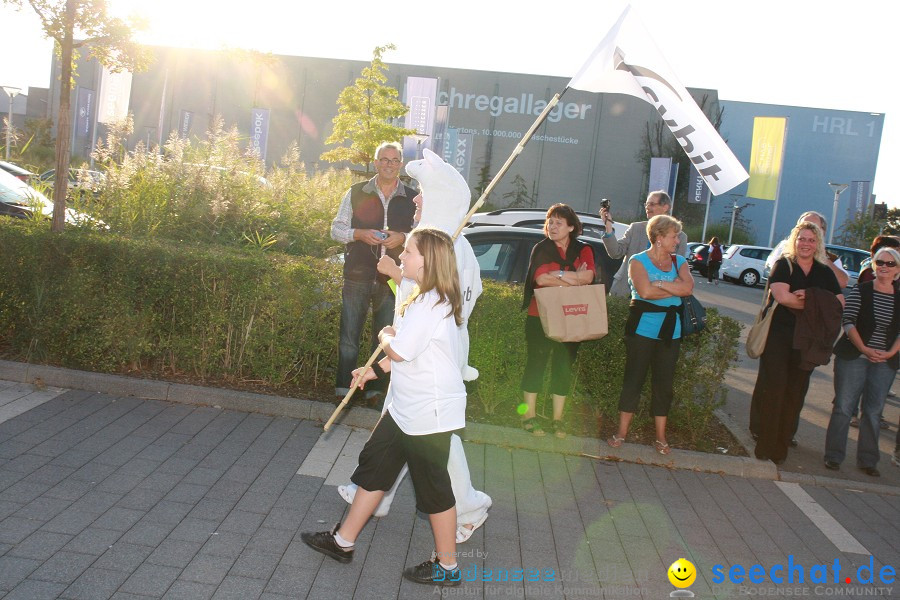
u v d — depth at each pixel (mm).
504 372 6504
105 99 31656
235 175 11164
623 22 5086
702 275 33438
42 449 5094
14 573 3662
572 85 4828
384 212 6273
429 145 33438
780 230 52656
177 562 3914
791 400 6129
